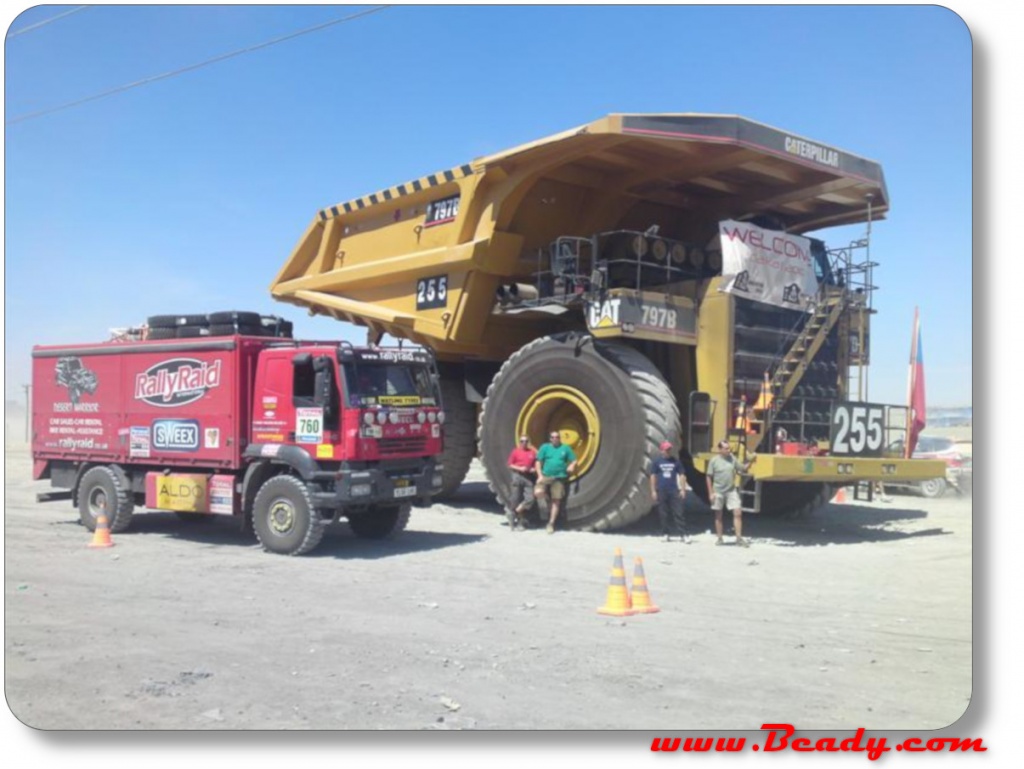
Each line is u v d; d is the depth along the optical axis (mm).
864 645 7098
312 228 18328
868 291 14406
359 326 17703
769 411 12852
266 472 12164
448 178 15078
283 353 11805
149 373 13086
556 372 13703
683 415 13562
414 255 15781
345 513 12383
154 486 12969
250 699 5879
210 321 13000
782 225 15477
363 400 11375
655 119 12258
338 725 5445
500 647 7031
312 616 8070
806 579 9781
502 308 15133
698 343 13297
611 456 12969
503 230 14594
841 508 17422
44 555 11500
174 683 6176
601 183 14859
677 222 15984
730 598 8789
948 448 20188
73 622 7855
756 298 13156
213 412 12297
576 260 13664
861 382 14227
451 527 14070
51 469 14617
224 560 11078
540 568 10438
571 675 6340
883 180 14344
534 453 13781
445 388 17234
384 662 6652
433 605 8477
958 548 12055
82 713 5648
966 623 7797
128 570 10383
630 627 7660
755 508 12211
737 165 13750
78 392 14016
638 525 14312
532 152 13586
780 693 5977
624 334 12469
